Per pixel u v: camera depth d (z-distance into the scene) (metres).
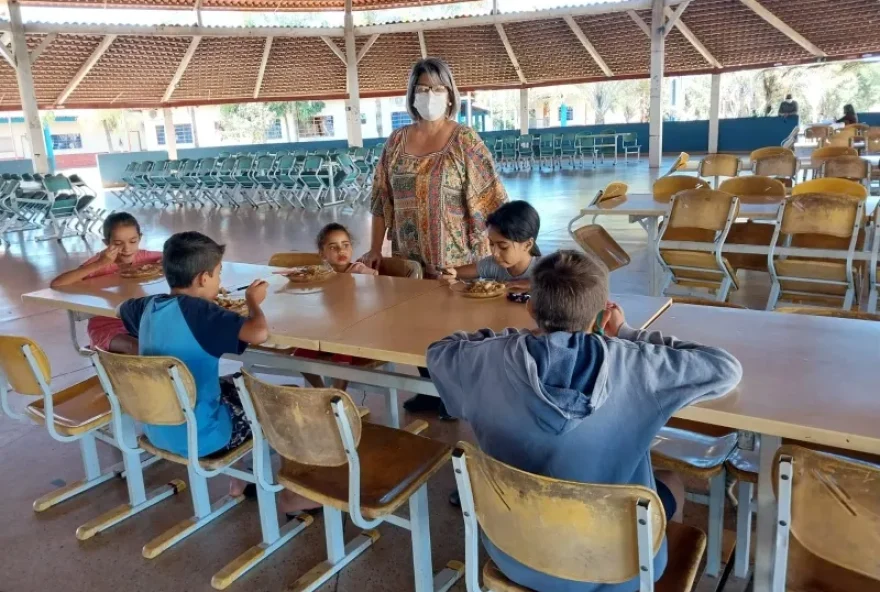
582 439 1.27
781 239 3.79
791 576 1.37
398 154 2.96
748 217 3.83
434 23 12.81
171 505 2.57
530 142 15.48
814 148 8.30
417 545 1.90
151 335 2.06
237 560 2.17
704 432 1.98
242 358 2.45
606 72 14.68
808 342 1.76
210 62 13.84
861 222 3.41
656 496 1.16
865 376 1.52
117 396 2.16
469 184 2.88
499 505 1.31
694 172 12.22
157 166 12.51
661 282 4.39
